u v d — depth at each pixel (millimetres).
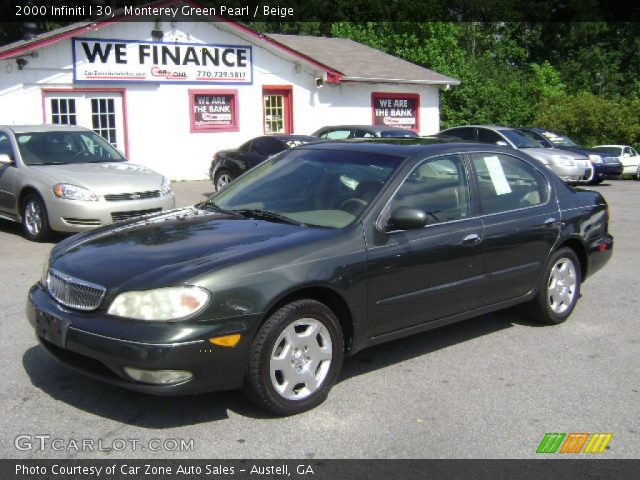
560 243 6016
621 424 4227
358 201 4793
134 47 17562
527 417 4297
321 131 17312
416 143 5523
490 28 43688
